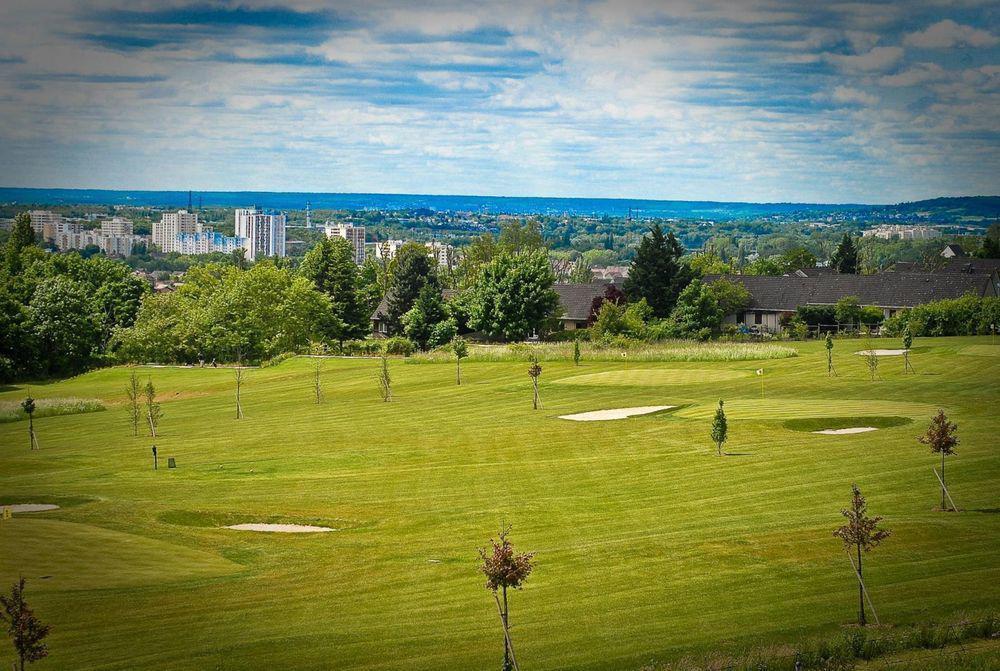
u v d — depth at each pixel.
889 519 41.34
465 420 73.31
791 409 68.12
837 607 31.80
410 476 55.72
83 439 76.12
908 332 84.88
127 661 29.59
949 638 28.19
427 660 29.25
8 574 38.12
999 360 87.81
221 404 92.00
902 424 61.69
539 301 134.25
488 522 45.47
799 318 130.75
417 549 41.66
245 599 35.50
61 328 133.75
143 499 52.16
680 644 29.42
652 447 59.62
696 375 89.75
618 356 101.94
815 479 49.28
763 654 27.44
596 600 33.97
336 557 40.97
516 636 30.94
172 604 35.00
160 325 135.88
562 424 68.88
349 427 73.19
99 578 38.00
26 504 52.16
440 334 136.25
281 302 139.25
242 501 51.09
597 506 47.12
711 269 188.62
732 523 42.56
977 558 35.94
